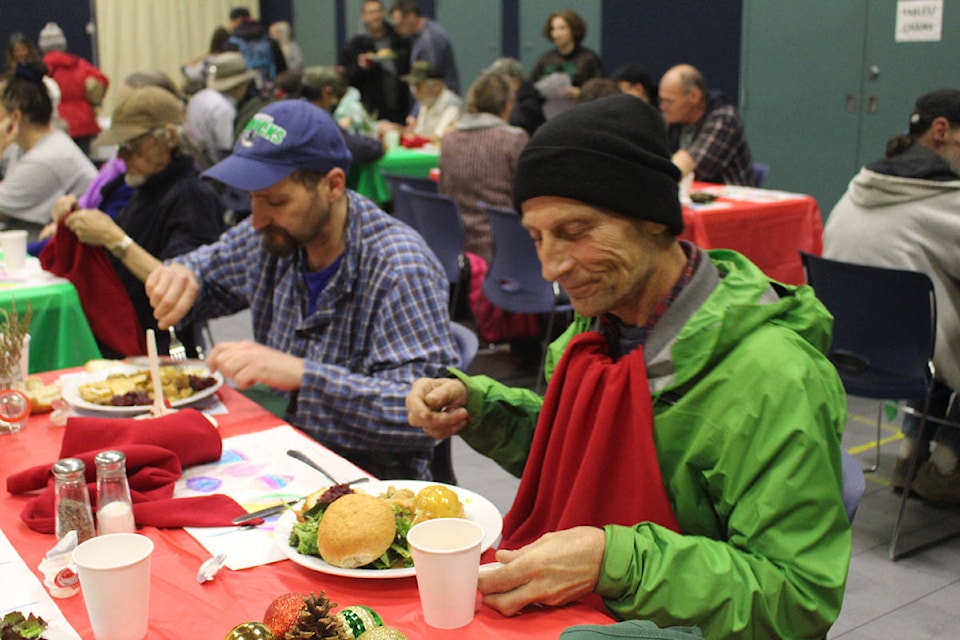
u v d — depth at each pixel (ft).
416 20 26.50
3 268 9.61
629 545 3.49
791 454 3.62
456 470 11.09
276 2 38.52
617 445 4.08
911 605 8.16
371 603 3.59
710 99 15.84
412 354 6.09
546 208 3.91
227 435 5.49
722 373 3.87
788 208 13.52
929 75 17.22
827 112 19.17
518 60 26.89
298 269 6.50
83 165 12.95
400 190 15.78
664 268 4.16
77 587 3.66
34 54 23.15
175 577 3.80
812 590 3.50
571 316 13.08
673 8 22.11
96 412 5.82
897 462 10.24
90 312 8.75
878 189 9.65
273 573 3.84
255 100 19.57
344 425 5.86
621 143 3.80
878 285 9.02
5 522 4.37
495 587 3.48
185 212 9.58
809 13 19.13
